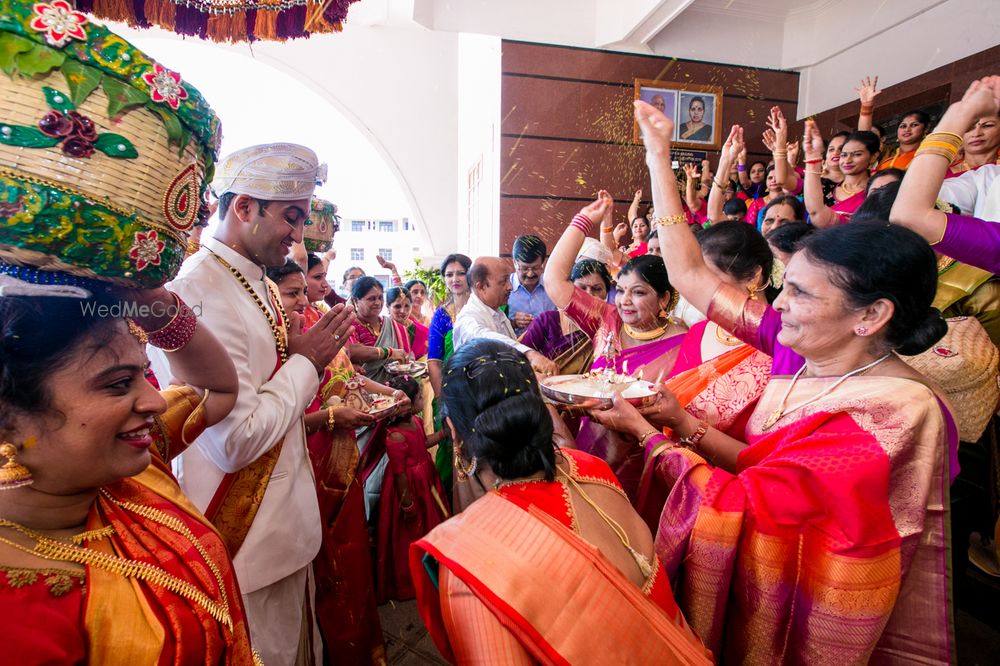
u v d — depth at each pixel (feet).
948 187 7.46
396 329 11.42
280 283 5.64
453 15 16.55
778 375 4.06
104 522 2.11
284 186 4.18
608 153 17.61
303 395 4.47
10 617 1.61
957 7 13.10
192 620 2.06
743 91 17.37
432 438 8.71
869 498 3.07
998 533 5.82
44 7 1.67
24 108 1.66
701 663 2.69
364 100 24.54
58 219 1.71
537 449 3.00
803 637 3.34
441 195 25.95
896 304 3.15
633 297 5.77
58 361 1.74
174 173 2.07
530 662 2.47
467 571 2.54
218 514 4.20
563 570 2.60
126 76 1.83
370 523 8.09
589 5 17.15
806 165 8.94
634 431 4.19
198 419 3.14
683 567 3.68
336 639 5.75
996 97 3.79
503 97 17.15
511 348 3.37
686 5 14.52
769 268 5.15
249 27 4.89
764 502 3.30
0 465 1.73
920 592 3.32
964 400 4.57
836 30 16.06
